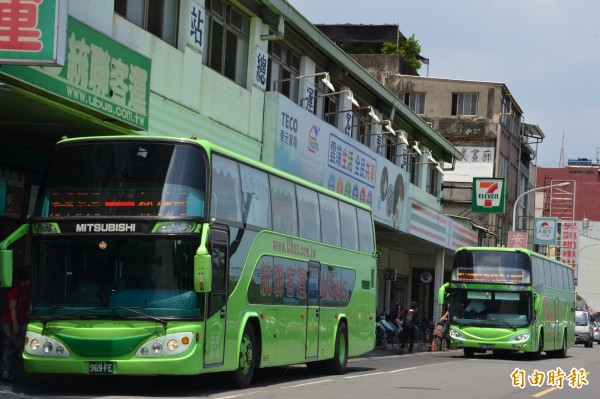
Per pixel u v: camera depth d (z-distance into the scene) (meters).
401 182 45.84
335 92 38.78
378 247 54.53
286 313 21.42
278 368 27.33
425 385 22.16
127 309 16.70
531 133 95.94
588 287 123.06
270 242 20.50
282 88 35.12
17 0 16.55
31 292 17.12
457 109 78.06
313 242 23.36
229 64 30.39
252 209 19.58
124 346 16.66
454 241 56.84
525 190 97.44
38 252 17.20
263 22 32.06
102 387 18.72
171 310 16.73
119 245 16.98
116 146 17.41
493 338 39.31
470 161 77.25
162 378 21.25
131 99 21.39
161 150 17.31
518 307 39.47
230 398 16.98
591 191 161.75
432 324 52.78
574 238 108.62
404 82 78.06
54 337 16.88
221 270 17.89
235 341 18.66
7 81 17.11
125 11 24.08
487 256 40.09
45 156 23.84
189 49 26.67
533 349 39.84
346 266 26.06
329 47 36.97
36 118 19.92
